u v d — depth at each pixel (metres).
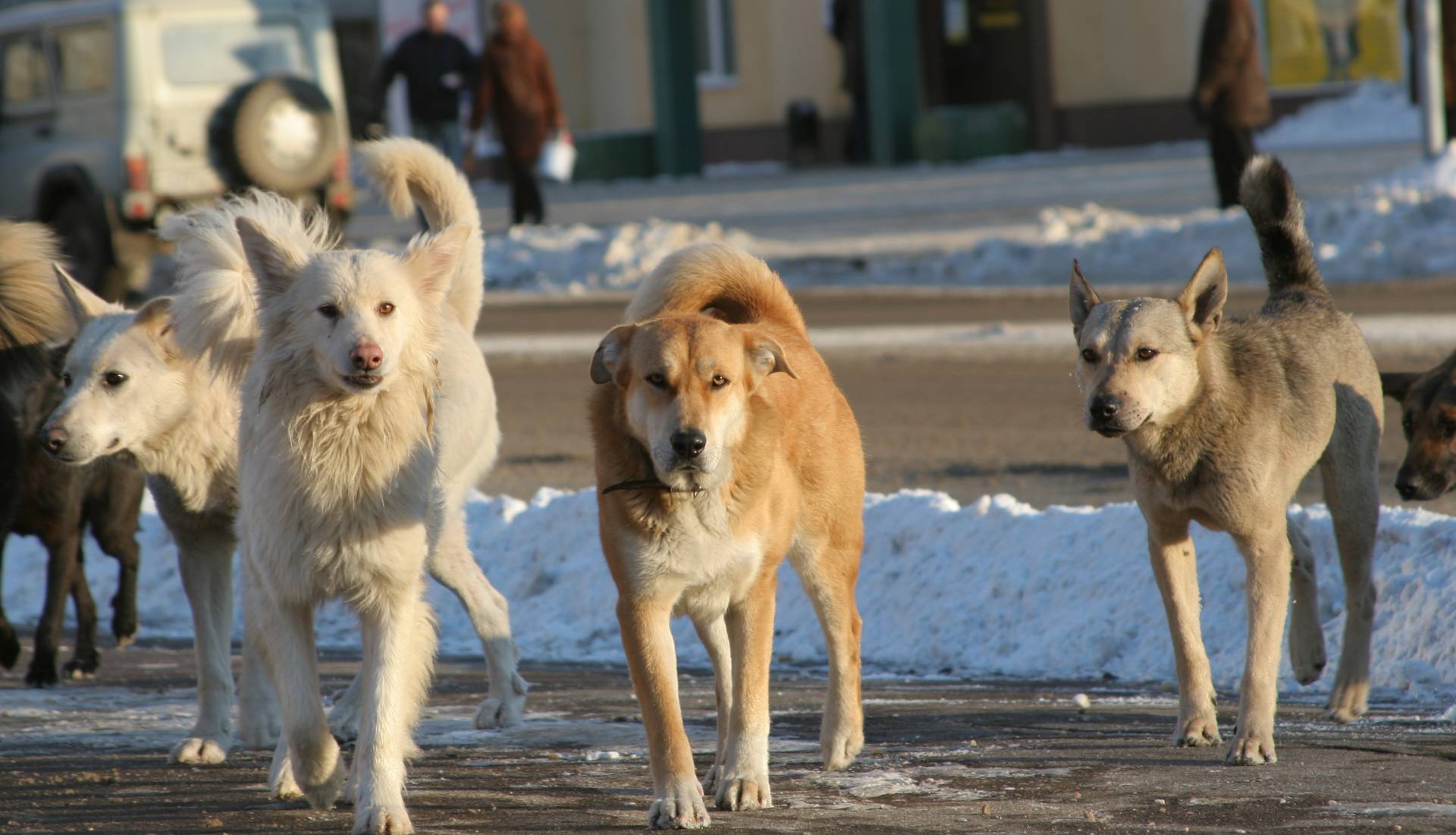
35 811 7.85
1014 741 9.16
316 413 7.78
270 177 29.69
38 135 31.00
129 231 29.61
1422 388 10.91
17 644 12.27
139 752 9.48
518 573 15.21
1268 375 9.23
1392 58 53.12
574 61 60.91
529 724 10.29
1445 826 6.84
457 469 10.44
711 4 60.97
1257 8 53.59
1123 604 12.45
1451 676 10.54
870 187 47.00
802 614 13.67
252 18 30.81
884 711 10.37
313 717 7.89
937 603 13.29
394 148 10.94
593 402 8.06
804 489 8.69
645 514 7.74
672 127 57.41
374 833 7.29
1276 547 9.04
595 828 7.38
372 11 61.38
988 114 55.53
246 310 9.16
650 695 7.70
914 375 22.41
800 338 9.30
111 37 29.64
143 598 16.38
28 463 12.09
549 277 33.56
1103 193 39.81
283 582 7.89
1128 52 55.25
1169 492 9.11
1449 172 31.11
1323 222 28.91
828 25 58.34
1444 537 11.33
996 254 30.72
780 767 8.73
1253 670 8.65
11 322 11.88
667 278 9.44
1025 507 13.96
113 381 10.01
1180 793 7.65
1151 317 8.96
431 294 8.25
